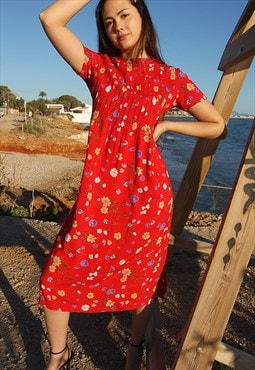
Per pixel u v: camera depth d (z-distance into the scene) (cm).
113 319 342
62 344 246
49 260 220
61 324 237
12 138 3447
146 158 204
